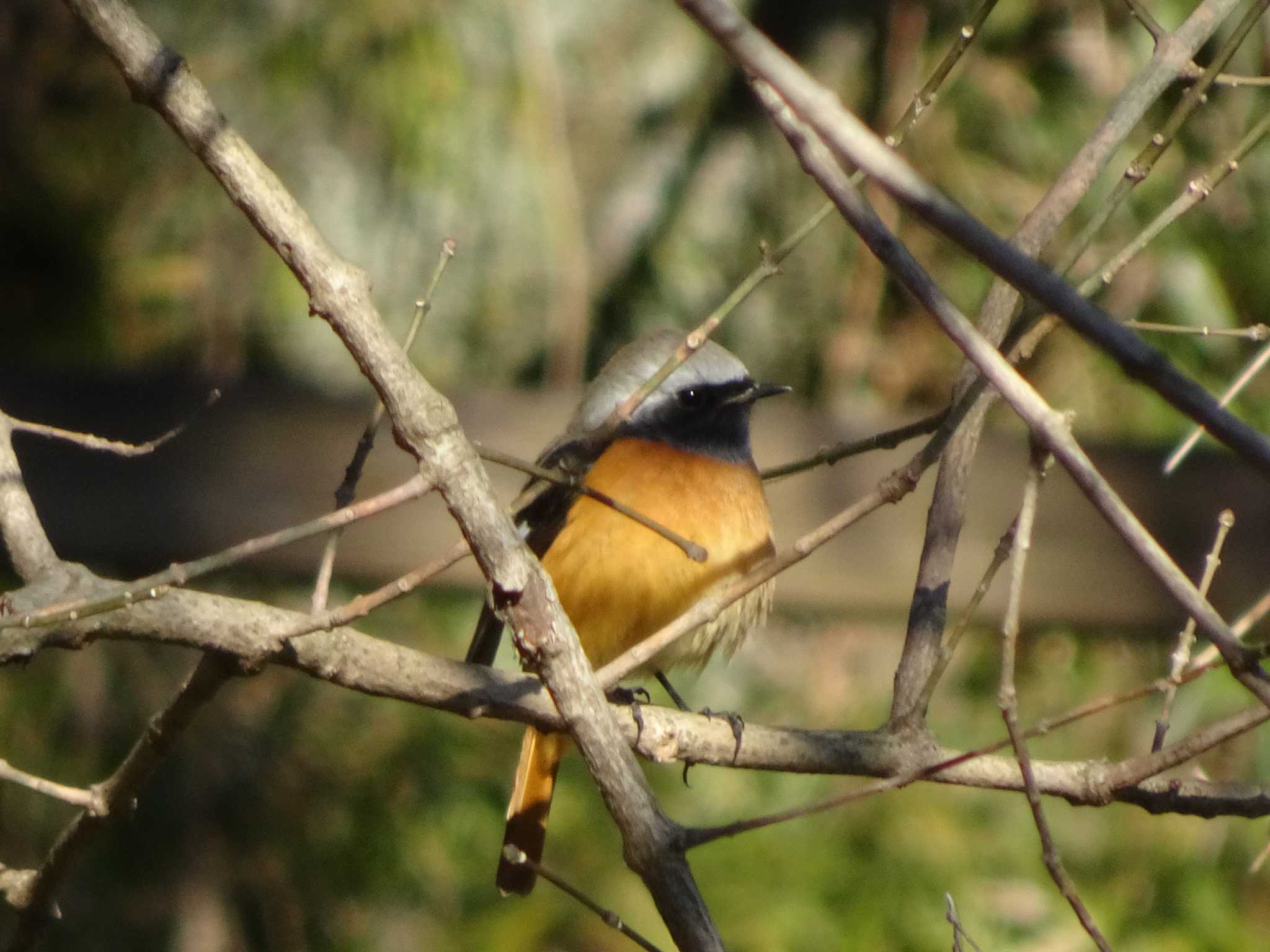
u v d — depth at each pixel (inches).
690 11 128.7
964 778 217.6
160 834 441.1
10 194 486.9
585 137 542.0
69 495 427.2
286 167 489.7
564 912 434.6
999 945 417.1
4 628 159.6
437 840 446.3
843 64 529.7
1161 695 453.1
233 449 435.8
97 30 179.8
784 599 449.7
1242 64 463.2
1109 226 460.8
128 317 486.6
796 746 221.6
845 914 423.8
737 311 522.3
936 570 227.6
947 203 130.3
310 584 455.2
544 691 210.8
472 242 501.0
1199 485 454.0
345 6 462.6
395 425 180.1
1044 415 144.3
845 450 209.0
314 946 440.5
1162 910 428.8
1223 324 458.3
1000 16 489.7
